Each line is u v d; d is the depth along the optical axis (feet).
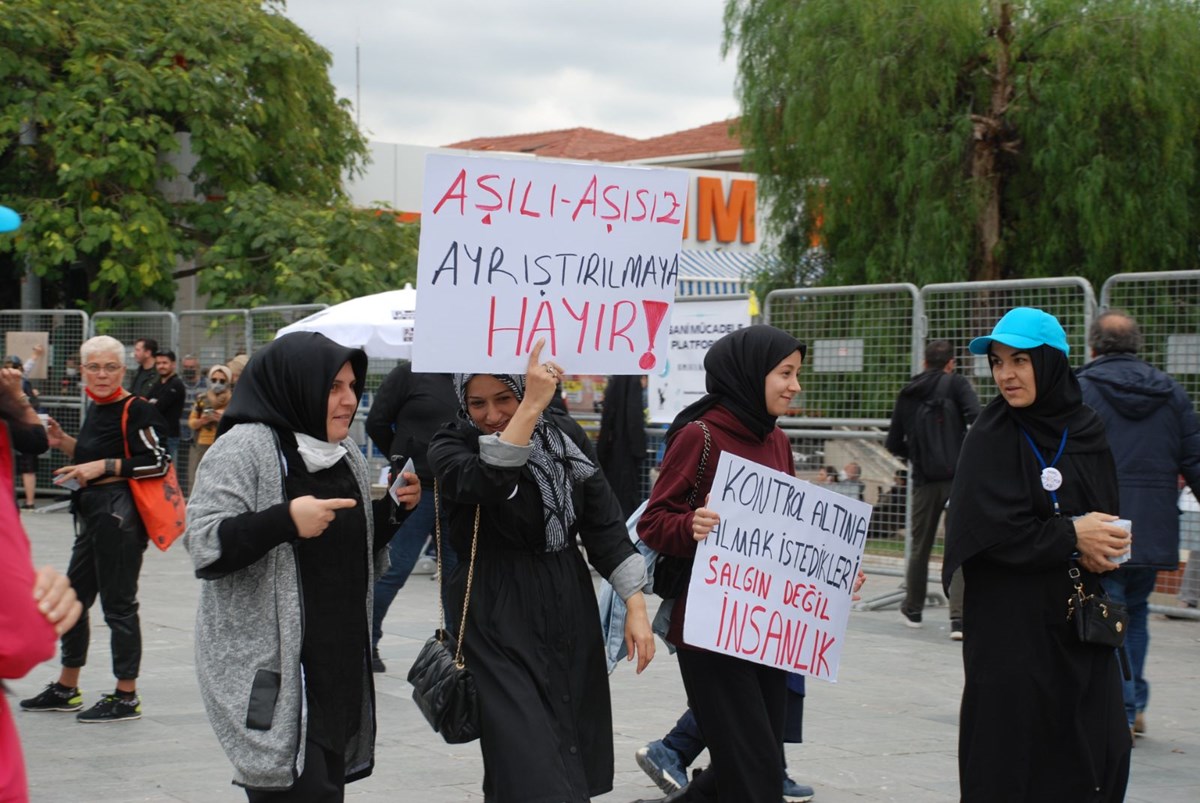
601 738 13.35
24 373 59.93
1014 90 58.95
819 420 38.11
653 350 14.07
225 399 50.44
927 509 31.76
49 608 8.49
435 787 18.80
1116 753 13.62
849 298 37.45
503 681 12.77
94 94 65.05
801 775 19.76
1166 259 57.57
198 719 22.66
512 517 13.09
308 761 11.96
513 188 13.25
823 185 62.23
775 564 14.89
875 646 30.37
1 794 8.53
